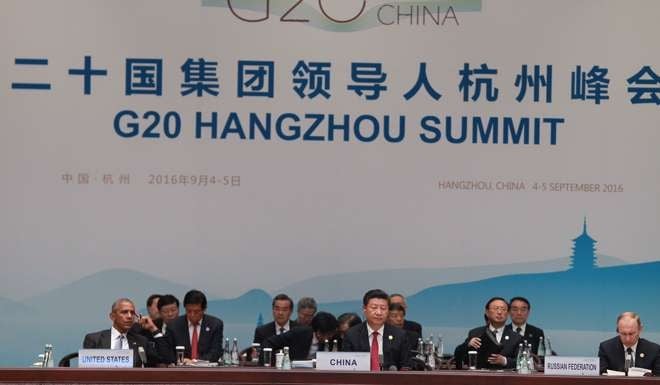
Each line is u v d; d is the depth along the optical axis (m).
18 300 12.44
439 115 12.58
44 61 12.47
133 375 8.66
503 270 12.57
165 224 12.52
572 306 12.54
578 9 12.58
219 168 12.54
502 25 12.54
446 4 12.58
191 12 12.52
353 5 12.55
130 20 12.50
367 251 12.57
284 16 12.57
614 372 10.11
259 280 12.55
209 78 12.52
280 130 12.55
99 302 12.49
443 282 12.57
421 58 12.57
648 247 12.54
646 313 12.51
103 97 12.49
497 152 12.57
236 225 12.55
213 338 11.51
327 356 9.01
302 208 12.57
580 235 12.55
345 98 12.57
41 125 12.47
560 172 12.54
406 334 10.43
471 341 11.27
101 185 12.49
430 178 12.58
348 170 12.55
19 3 12.45
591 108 12.54
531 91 12.57
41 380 8.62
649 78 12.55
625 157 12.54
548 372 9.59
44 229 12.46
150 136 12.51
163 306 11.85
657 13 12.54
